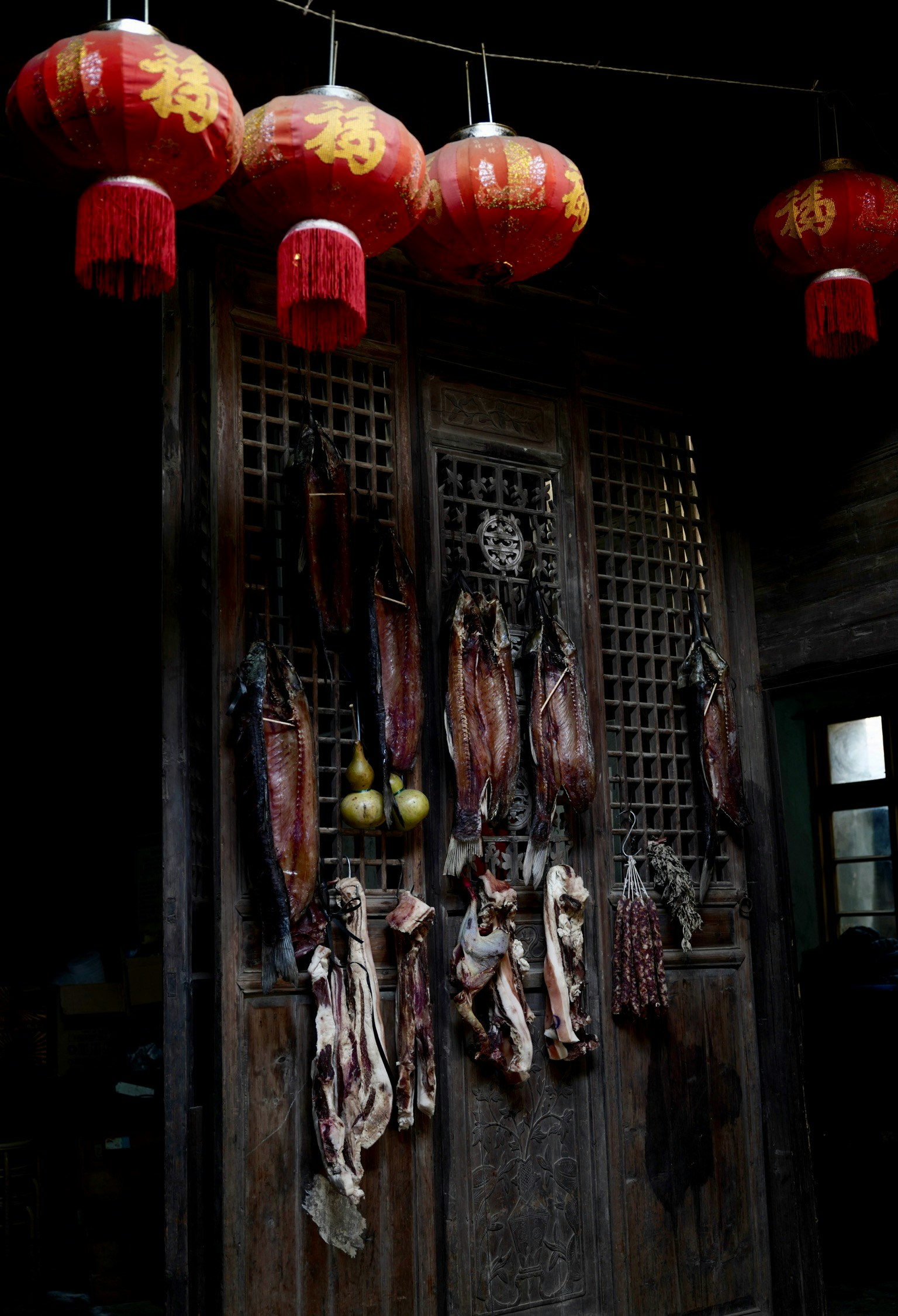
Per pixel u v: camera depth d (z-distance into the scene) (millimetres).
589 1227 4195
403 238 3432
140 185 2648
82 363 5602
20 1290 4992
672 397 5121
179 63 2578
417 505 4277
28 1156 5184
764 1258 4617
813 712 7949
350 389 4191
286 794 3635
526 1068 3953
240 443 3877
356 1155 3537
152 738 6117
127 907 6258
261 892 3539
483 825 4172
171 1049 3479
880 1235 5938
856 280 3895
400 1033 3783
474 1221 3928
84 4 3824
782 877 4965
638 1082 4410
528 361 4680
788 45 4551
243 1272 3441
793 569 5051
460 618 4121
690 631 4973
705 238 5215
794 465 5090
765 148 5117
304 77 4254
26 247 4750
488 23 4426
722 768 4781
